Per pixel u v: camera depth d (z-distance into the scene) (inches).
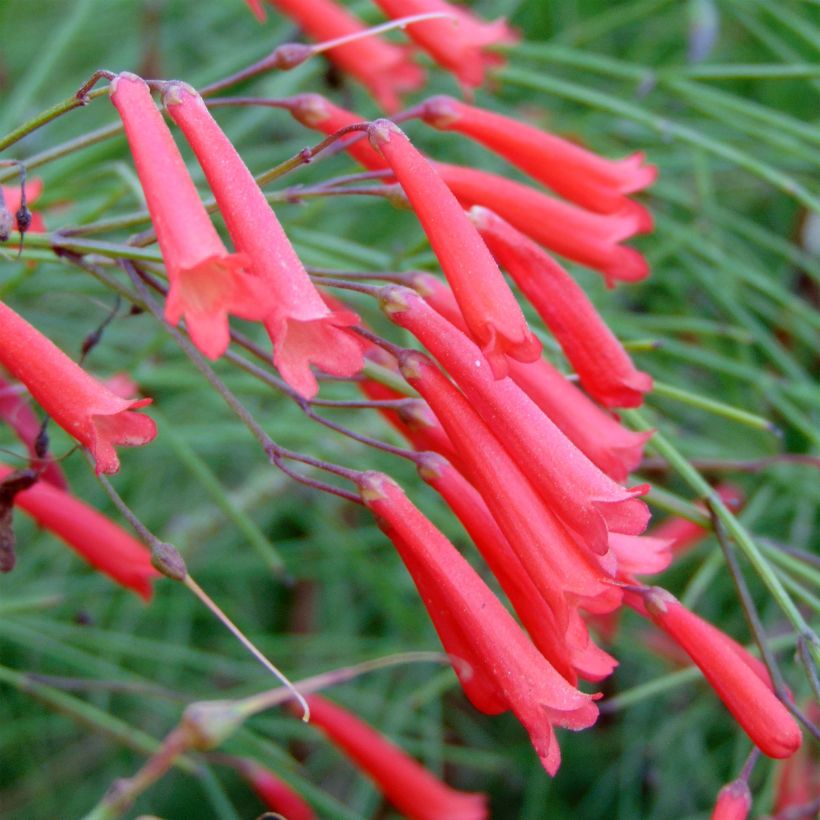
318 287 7.8
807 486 11.1
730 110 11.6
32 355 6.6
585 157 8.3
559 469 6.7
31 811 11.9
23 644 10.8
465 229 6.7
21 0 13.9
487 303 6.6
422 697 10.6
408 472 11.7
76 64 14.0
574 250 8.0
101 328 7.8
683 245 10.8
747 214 13.7
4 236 7.0
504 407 6.8
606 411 7.9
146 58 12.7
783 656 11.7
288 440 11.8
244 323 12.0
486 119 8.3
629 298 13.3
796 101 13.7
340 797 12.5
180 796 12.1
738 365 10.6
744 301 12.4
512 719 12.7
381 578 11.6
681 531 10.9
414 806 9.7
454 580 6.9
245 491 12.3
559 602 6.6
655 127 9.8
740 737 11.1
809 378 12.7
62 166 10.0
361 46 9.8
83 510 8.5
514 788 12.8
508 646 6.8
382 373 7.5
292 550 12.3
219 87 8.1
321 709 9.7
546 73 13.4
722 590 12.3
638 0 13.9
